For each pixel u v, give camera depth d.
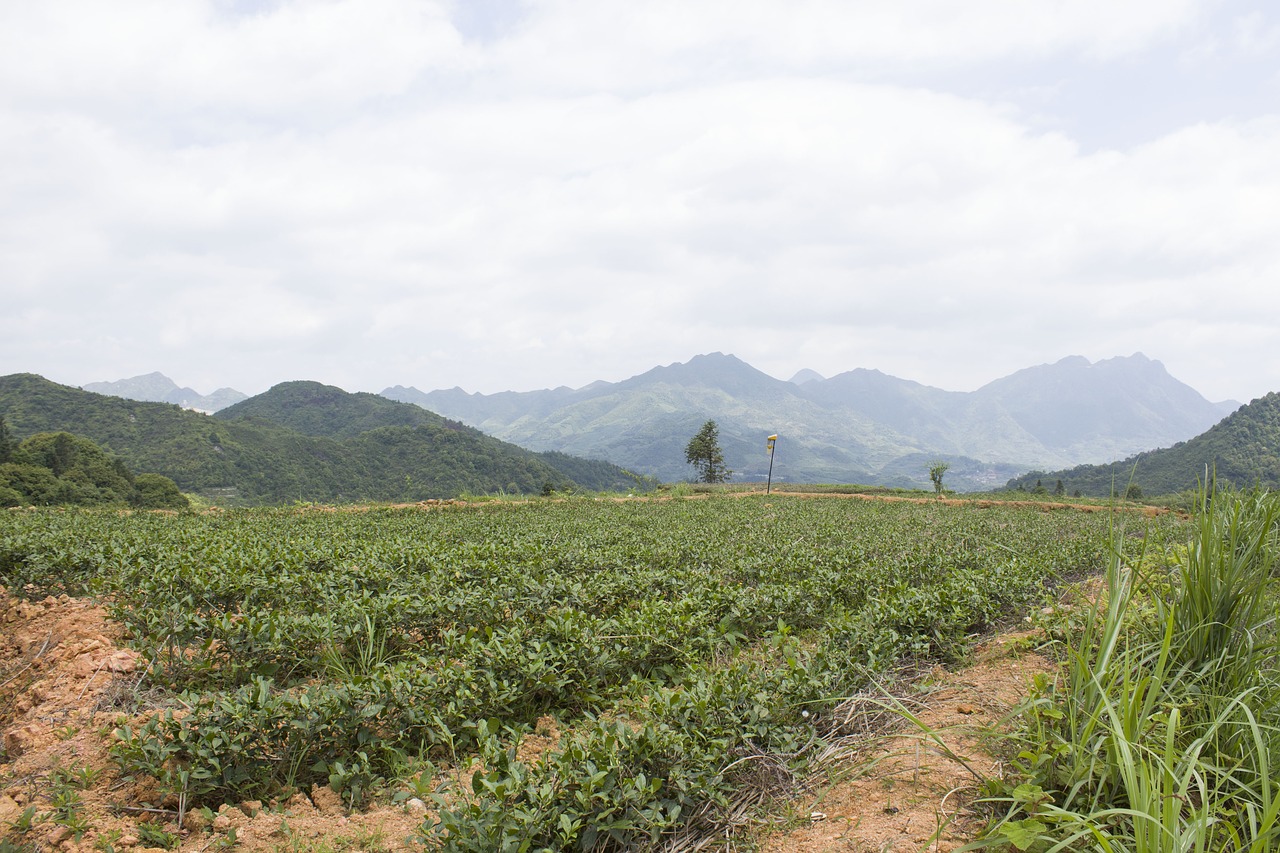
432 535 16.34
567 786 3.94
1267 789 2.88
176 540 13.56
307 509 27.02
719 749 4.52
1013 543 15.44
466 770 4.68
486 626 6.99
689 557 13.20
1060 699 4.47
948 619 7.90
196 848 3.88
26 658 7.58
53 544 11.29
